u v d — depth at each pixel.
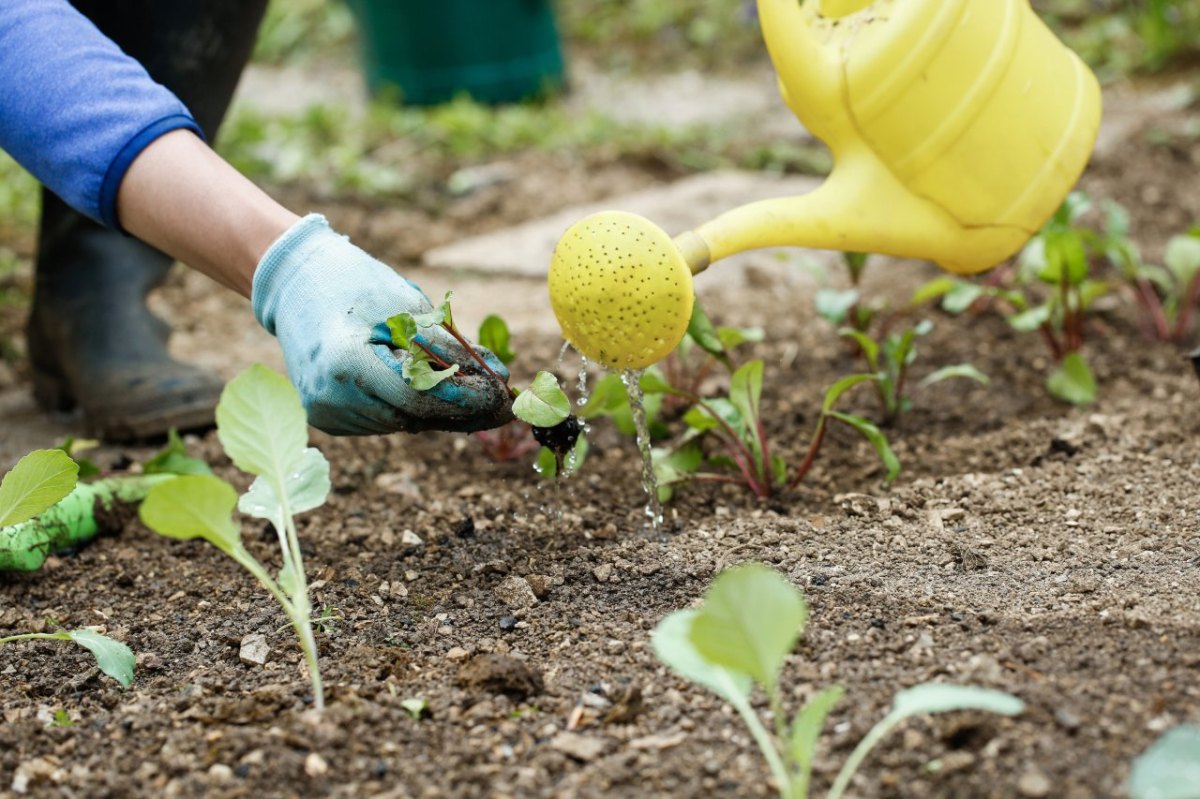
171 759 1.56
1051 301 2.92
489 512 2.32
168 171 1.82
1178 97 5.25
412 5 6.32
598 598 1.94
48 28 1.86
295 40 8.36
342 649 1.85
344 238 1.83
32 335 3.02
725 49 7.36
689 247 1.88
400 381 1.72
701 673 1.41
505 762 1.53
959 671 1.59
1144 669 1.56
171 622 1.99
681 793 1.45
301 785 1.50
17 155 1.89
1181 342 3.04
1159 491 2.17
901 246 2.08
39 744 1.64
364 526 2.32
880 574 1.93
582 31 7.89
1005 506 2.17
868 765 1.45
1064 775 1.38
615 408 2.33
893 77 1.96
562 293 1.82
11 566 2.12
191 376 2.87
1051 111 2.08
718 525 2.20
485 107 6.48
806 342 3.20
